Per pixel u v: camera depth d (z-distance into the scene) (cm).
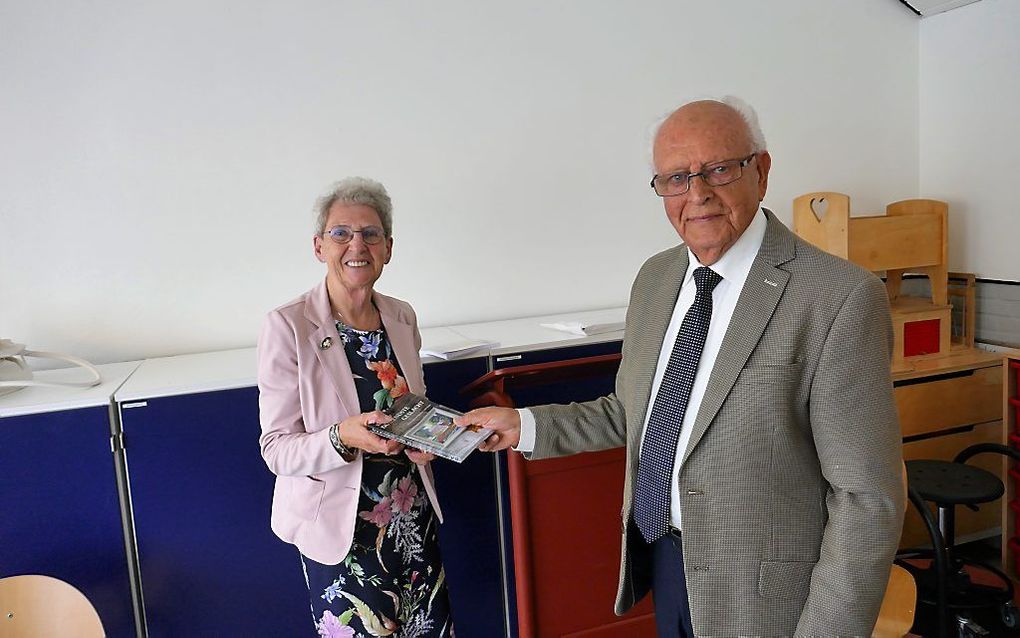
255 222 256
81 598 171
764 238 132
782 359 122
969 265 326
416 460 172
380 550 172
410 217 273
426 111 271
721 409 126
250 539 212
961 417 299
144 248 247
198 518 207
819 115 327
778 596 124
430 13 268
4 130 231
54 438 195
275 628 216
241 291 257
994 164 311
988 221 316
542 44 283
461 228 280
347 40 259
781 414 122
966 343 320
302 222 261
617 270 305
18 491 193
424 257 277
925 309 304
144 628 207
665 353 144
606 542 209
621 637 214
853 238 290
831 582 118
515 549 200
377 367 177
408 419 165
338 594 170
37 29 230
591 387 239
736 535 125
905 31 336
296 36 254
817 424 121
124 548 203
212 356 246
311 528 167
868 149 337
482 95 277
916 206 317
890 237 297
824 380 120
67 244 240
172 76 243
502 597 240
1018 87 299
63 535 198
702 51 306
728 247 133
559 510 203
